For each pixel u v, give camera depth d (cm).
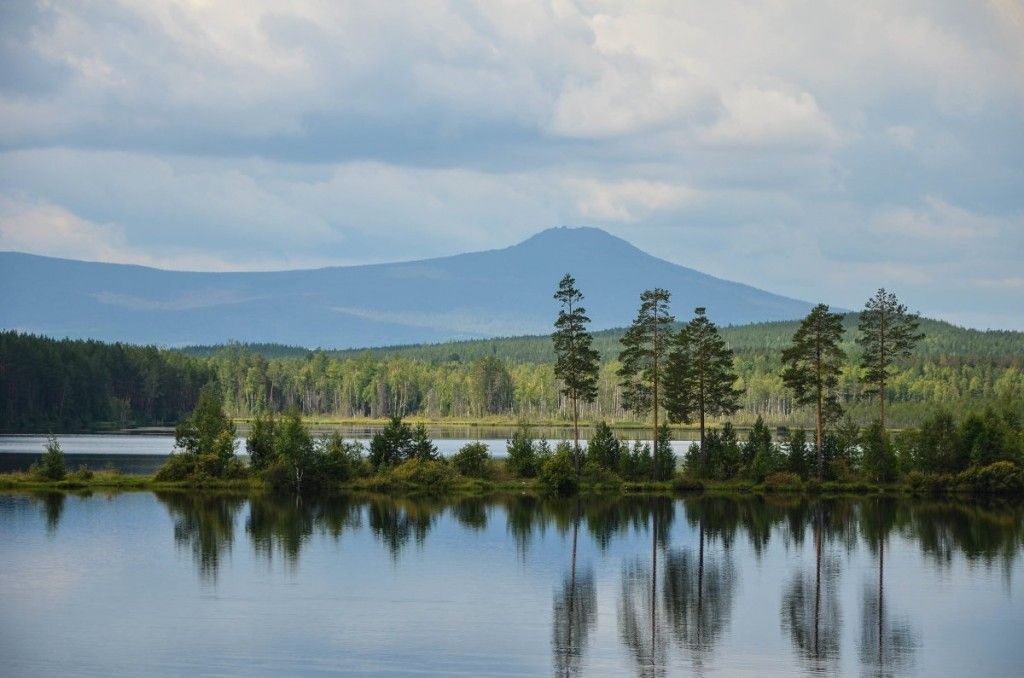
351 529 12425
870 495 16275
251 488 15925
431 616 8431
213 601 8781
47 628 7944
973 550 11581
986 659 7525
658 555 11131
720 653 7625
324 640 7706
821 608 8919
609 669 7225
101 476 16125
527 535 12225
